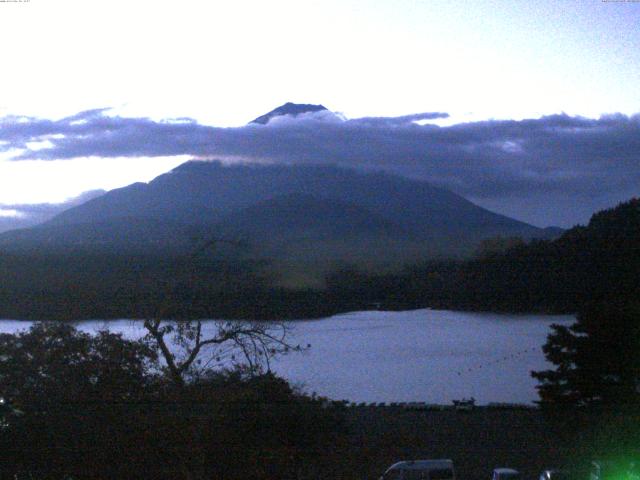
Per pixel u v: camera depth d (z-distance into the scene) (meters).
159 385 19.08
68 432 17.70
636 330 26.50
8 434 17.70
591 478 20.09
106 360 18.97
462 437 24.06
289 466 18.22
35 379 18.73
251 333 20.17
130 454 17.48
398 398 27.62
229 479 17.61
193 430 17.50
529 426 25.80
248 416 17.95
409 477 19.14
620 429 24.69
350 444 20.34
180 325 20.11
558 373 27.44
